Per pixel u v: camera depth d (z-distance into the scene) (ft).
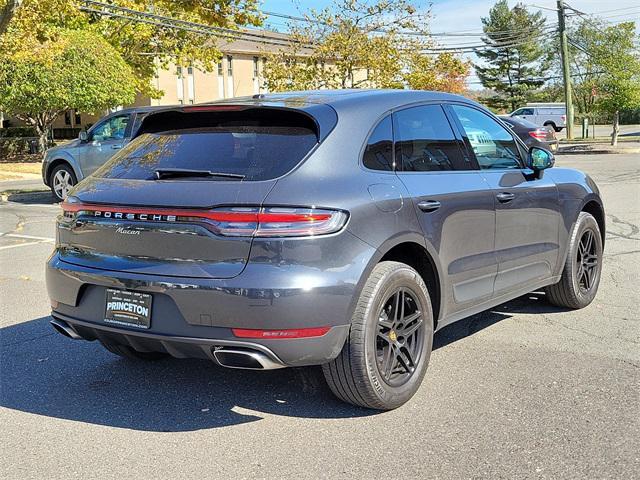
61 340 18.47
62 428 13.03
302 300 11.62
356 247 12.33
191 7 77.66
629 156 89.51
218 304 11.71
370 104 14.07
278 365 11.94
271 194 11.82
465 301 15.38
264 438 12.42
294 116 13.26
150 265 12.43
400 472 11.02
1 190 61.82
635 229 33.81
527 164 18.01
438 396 14.06
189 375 15.76
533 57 229.25
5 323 20.04
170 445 12.24
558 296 19.86
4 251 31.48
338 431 12.62
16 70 84.69
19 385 15.26
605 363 15.78
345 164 12.83
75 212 13.66
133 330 12.56
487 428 12.52
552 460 11.27
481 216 15.52
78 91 88.38
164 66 108.68
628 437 12.05
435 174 14.75
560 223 18.79
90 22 99.09
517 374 15.20
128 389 14.98
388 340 13.14
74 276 13.38
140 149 14.35
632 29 105.19
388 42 81.92
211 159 13.03
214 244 11.86
